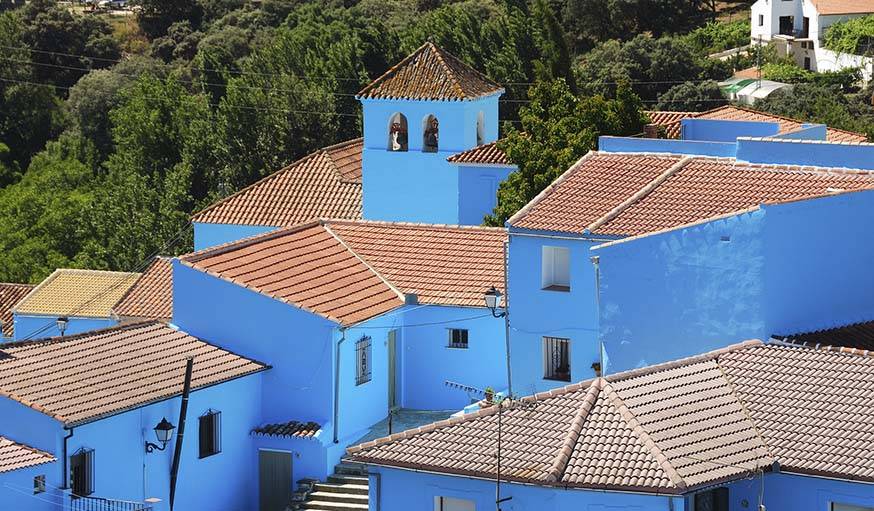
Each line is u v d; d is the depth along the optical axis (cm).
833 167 6469
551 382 6412
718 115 9438
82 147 16550
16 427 5969
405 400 7125
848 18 17412
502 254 7300
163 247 12144
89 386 6212
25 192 14538
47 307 8919
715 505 4931
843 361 5350
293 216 9250
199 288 6844
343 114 14775
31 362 6275
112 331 6694
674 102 15238
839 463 4819
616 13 18250
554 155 8256
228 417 6600
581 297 6316
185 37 19400
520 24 14838
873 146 6469
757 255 5647
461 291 7062
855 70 16088
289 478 6662
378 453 5175
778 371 5344
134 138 14888
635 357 5878
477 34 15250
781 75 16225
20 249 12988
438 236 7456
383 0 19400
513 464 4962
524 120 8712
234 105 14150
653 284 5825
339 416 6719
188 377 6325
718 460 4862
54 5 19400
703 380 5322
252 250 7112
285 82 14438
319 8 19050
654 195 6378
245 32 18988
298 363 6719
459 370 7031
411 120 9094
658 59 15962
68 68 18850
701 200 6266
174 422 6356
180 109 14850
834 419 5038
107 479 6103
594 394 5178
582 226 6278
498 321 6956
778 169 6375
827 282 5803
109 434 6103
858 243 5859
